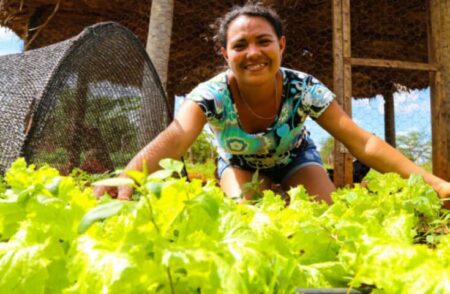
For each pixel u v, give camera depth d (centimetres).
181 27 729
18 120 236
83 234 55
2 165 231
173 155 202
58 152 277
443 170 523
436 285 52
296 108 242
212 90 231
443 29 535
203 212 58
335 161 483
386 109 899
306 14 687
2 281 52
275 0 571
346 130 217
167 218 56
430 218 132
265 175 283
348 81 496
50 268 54
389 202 115
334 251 72
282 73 240
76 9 634
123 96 326
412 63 522
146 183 52
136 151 338
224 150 267
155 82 338
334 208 90
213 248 53
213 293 50
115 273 47
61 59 243
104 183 53
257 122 247
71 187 64
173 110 876
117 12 651
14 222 62
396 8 677
